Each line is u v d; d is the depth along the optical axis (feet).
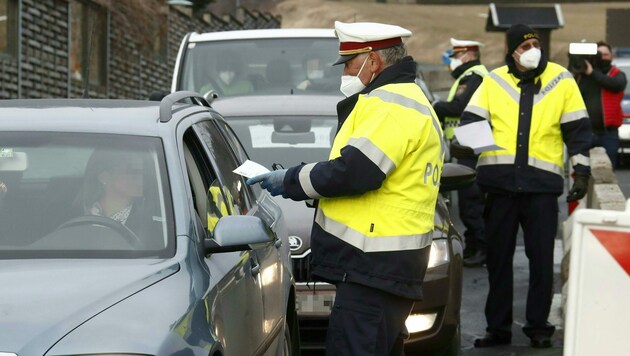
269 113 40.14
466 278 48.96
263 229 21.25
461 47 53.57
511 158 36.42
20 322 17.53
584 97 70.59
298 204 34.65
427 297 31.91
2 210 21.39
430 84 171.42
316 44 52.54
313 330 32.94
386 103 23.17
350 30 23.85
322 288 32.76
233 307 21.31
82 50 90.63
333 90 51.42
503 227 36.76
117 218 21.33
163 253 20.66
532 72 36.24
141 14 102.06
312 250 24.08
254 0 209.26
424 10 317.63
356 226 23.44
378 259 23.41
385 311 23.67
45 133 22.71
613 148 71.97
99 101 25.32
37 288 18.71
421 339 31.96
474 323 40.16
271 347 24.99
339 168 22.82
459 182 35.91
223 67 52.08
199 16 130.62
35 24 79.71
